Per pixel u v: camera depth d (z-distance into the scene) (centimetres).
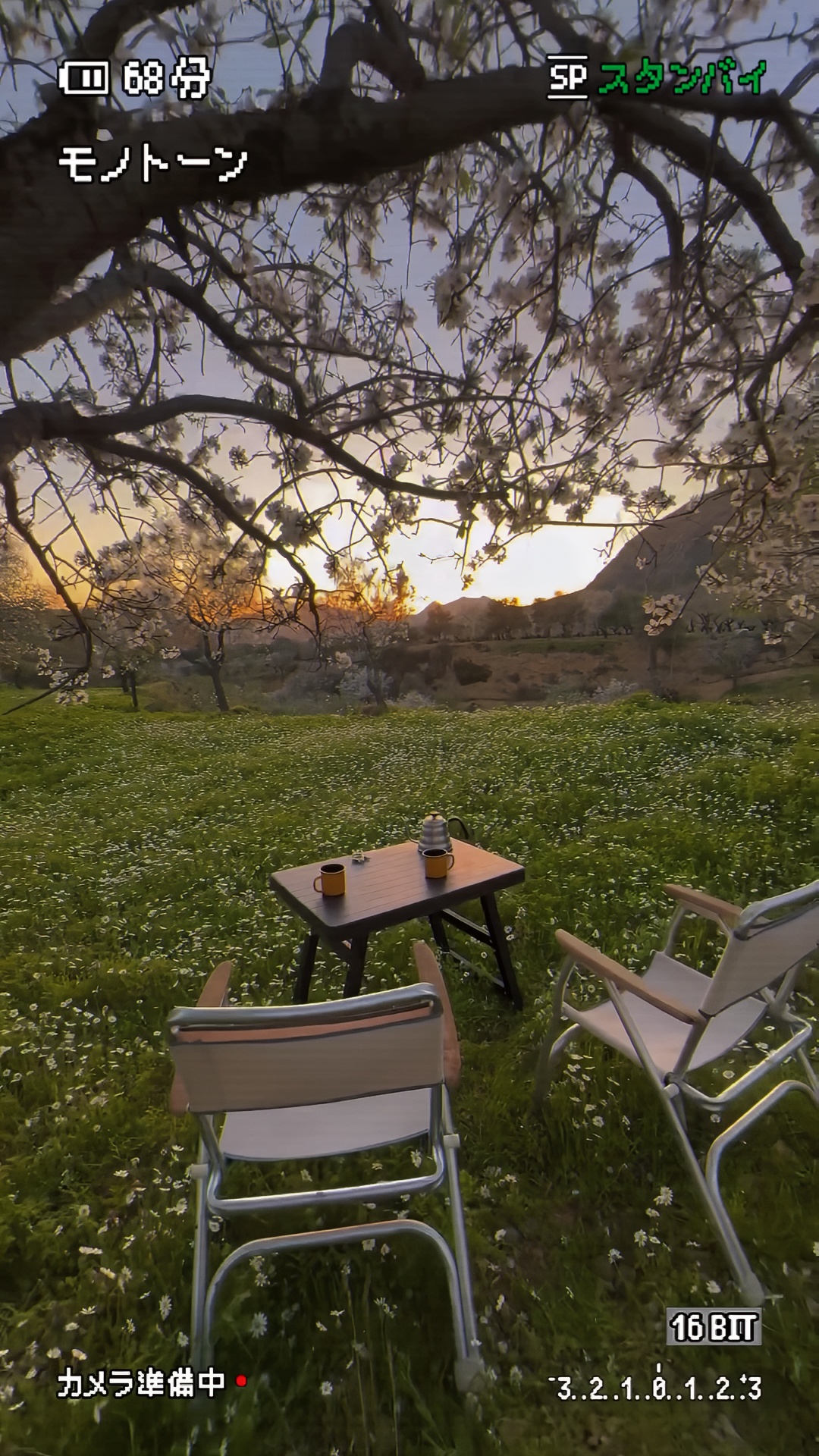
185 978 406
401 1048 166
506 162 212
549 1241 222
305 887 339
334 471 237
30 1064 327
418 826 675
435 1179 187
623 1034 237
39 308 129
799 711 1075
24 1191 252
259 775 1117
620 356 242
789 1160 240
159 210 133
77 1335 202
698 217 198
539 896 454
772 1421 171
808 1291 199
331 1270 213
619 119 171
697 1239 218
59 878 646
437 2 163
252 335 246
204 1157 199
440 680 3434
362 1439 173
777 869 482
